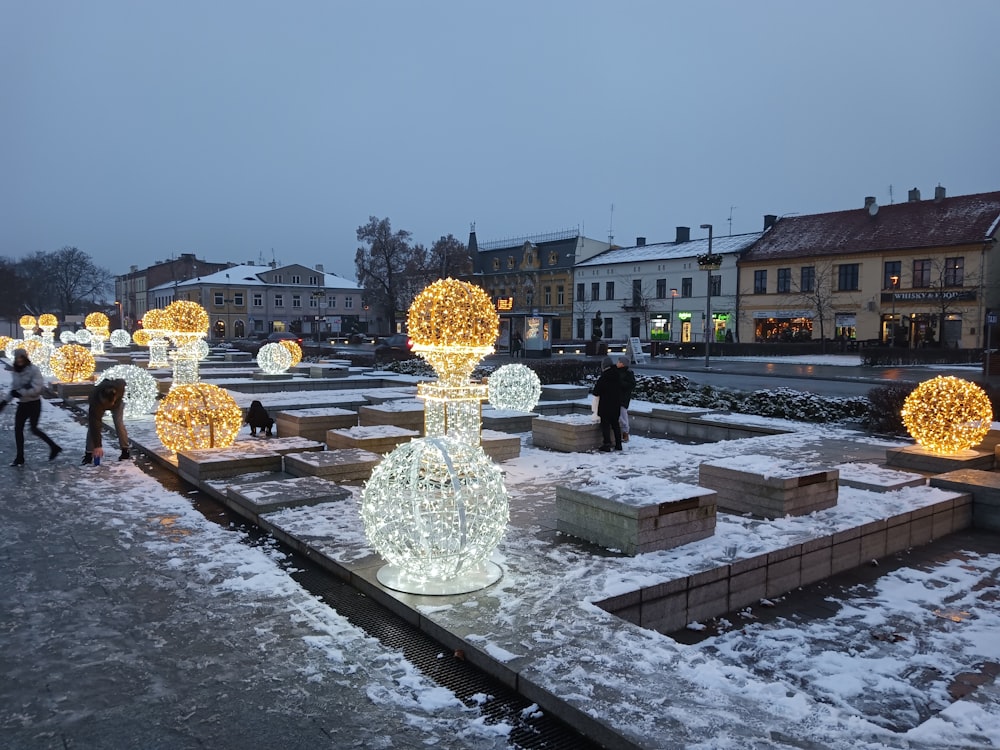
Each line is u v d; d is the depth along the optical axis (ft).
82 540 21.84
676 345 142.92
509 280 229.66
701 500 21.30
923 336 145.28
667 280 187.11
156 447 36.65
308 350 149.38
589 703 11.76
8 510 25.43
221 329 246.68
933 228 147.23
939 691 15.39
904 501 26.58
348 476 29.68
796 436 43.45
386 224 200.03
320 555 19.88
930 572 23.04
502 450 36.35
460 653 14.37
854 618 19.24
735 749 10.44
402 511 16.63
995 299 138.51
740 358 135.33
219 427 33.40
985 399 34.14
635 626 14.98
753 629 18.33
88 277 340.80
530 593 16.87
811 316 160.35
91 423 33.86
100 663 13.97
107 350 143.95
